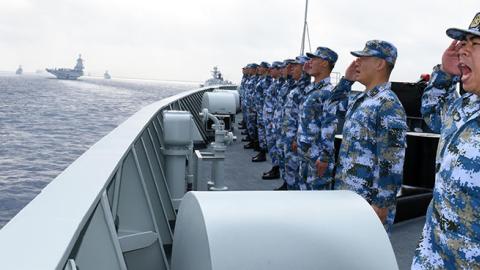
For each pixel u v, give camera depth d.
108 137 2.78
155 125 4.31
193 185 4.61
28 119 112.19
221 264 1.49
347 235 1.64
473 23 1.56
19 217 1.29
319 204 1.74
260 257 1.52
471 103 1.61
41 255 1.03
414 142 5.44
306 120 4.47
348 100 3.93
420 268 1.72
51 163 63.91
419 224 4.84
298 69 5.43
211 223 1.57
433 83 2.78
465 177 1.54
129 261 2.55
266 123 7.05
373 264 1.60
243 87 12.84
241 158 8.41
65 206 1.39
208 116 5.36
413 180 5.46
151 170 3.22
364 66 2.96
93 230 1.57
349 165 2.96
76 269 1.12
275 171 6.63
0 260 1.00
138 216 2.59
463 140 1.58
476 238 1.53
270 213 1.64
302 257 1.56
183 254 1.82
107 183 1.75
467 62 1.56
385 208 2.84
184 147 4.07
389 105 2.79
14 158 65.44
